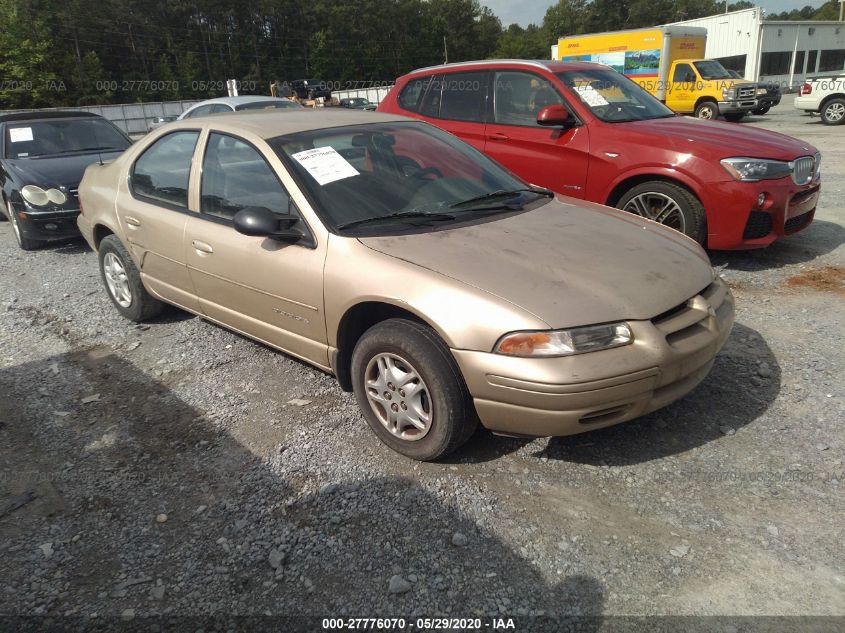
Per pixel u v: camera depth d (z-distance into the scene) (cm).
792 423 325
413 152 395
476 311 273
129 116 3972
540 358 261
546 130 603
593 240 325
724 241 531
